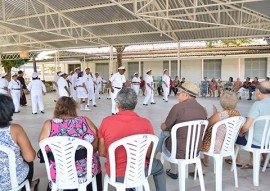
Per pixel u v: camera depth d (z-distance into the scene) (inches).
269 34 471.5
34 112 360.8
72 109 99.2
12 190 86.9
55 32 536.1
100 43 618.2
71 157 89.0
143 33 504.1
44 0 390.9
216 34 502.6
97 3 381.1
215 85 625.0
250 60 745.6
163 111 380.5
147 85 464.8
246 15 386.9
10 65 901.2
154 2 361.7
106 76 946.1
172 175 131.3
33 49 763.4
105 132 93.7
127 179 90.3
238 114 124.4
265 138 122.0
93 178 99.3
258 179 122.5
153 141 91.4
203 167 146.1
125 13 416.2
